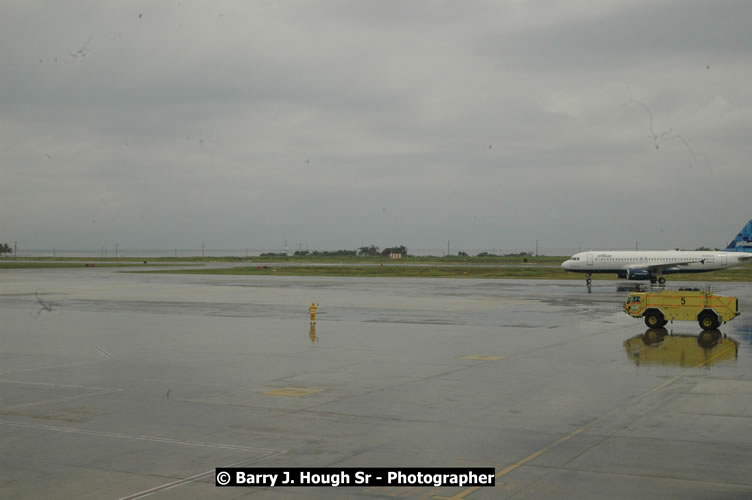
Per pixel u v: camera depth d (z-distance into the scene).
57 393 26.48
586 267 107.62
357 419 22.14
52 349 38.22
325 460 17.77
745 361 33.34
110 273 140.12
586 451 18.41
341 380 28.95
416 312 59.00
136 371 31.28
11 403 24.70
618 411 23.05
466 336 43.34
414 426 21.20
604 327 47.66
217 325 49.66
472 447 18.84
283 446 19.06
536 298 73.94
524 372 30.66
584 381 28.47
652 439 19.59
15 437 20.08
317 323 50.88
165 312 59.19
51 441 19.64
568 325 48.97
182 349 38.12
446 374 30.20
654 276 101.69
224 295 78.88
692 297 45.81
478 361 33.72
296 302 69.31
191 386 27.80
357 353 36.56
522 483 15.90
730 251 109.06
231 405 24.28
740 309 58.78
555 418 22.12
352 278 119.81
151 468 17.16
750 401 24.50
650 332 44.69
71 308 62.72
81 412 23.28
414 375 30.03
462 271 146.50
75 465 17.38
